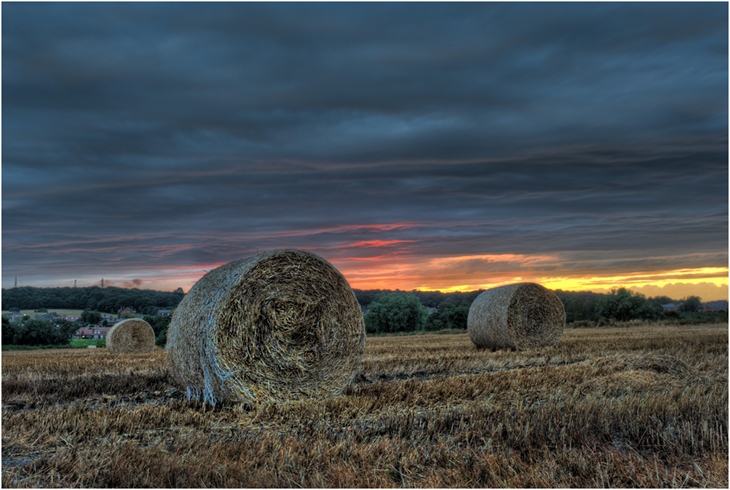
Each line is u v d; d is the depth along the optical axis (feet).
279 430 21.89
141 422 22.56
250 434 21.25
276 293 29.22
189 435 20.99
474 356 48.26
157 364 45.62
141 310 191.01
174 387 32.83
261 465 17.34
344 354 31.55
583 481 15.84
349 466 16.79
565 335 77.20
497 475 16.22
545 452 17.88
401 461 17.26
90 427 21.35
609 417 21.74
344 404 26.00
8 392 30.55
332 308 31.32
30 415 23.25
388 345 65.82
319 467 17.02
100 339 166.20
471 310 61.67
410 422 21.74
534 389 28.84
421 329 172.96
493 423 21.63
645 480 15.85
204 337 27.96
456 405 25.63
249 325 28.07
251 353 28.02
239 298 27.94
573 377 32.65
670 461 17.79
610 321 119.96
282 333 29.14
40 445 19.53
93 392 31.24
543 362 44.24
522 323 57.00
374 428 21.67
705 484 15.71
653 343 55.31
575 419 21.47
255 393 27.84
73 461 17.57
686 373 34.32
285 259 29.89
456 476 16.14
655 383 30.66
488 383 30.60
